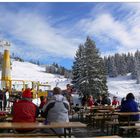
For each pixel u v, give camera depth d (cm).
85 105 1702
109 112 1184
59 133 649
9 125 578
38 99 2906
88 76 5750
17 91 2661
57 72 16988
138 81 13188
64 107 700
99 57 5972
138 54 14988
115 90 11888
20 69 15538
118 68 15450
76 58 6028
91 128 1245
